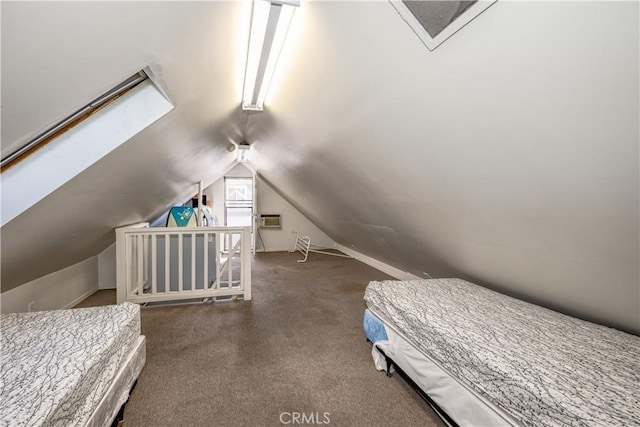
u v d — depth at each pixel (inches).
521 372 41.8
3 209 46.4
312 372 71.3
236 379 67.7
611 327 61.9
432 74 39.8
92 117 50.9
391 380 68.8
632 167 32.9
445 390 53.1
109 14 27.2
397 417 56.8
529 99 34.0
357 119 61.4
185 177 128.6
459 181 56.7
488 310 65.9
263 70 60.8
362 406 59.7
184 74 48.8
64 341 48.4
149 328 94.9
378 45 41.1
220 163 164.1
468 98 39.4
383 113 54.2
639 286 48.7
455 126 45.4
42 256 75.5
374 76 47.4
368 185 88.0
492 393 43.6
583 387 38.3
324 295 132.0
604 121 30.8
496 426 43.0
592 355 46.4
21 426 29.5
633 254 43.8
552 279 63.7
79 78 34.3
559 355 46.4
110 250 140.6
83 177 52.9
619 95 28.0
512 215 54.9
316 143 86.4
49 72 29.8
